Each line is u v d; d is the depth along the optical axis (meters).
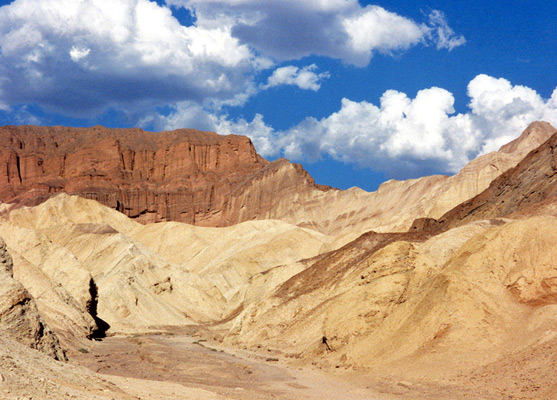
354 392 43.12
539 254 48.31
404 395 39.78
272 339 77.62
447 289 48.56
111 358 66.75
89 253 164.75
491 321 45.62
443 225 125.44
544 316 43.88
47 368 32.00
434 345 46.06
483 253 50.88
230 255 184.62
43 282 80.44
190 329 115.31
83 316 84.44
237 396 40.69
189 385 45.75
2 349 30.88
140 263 134.88
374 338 52.97
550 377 35.75
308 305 82.38
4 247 52.47
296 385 47.47
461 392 38.16
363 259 88.12
